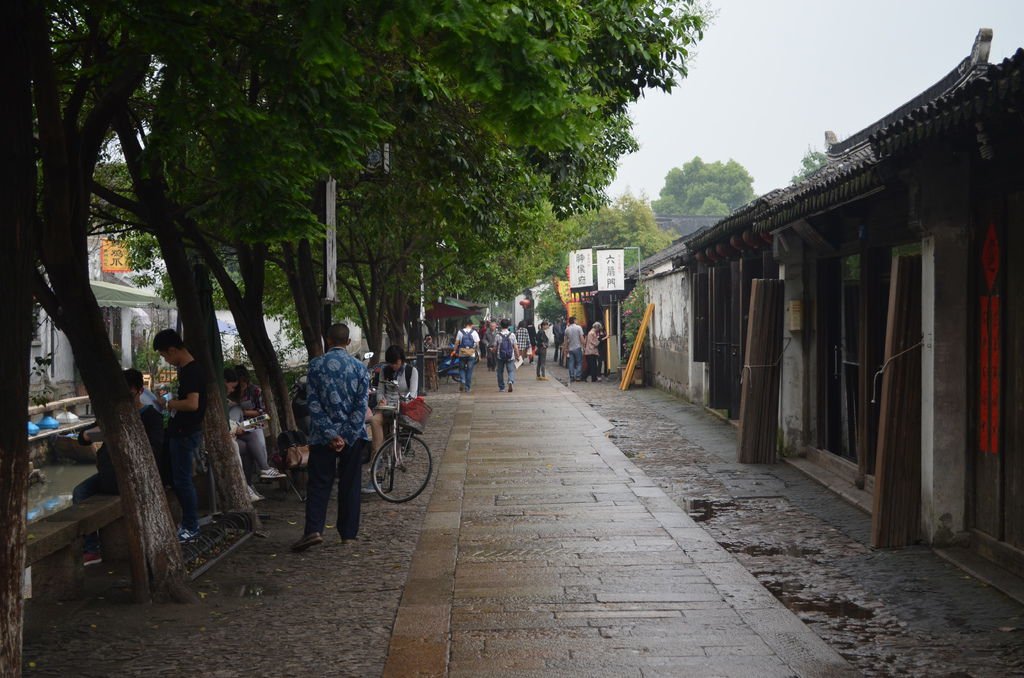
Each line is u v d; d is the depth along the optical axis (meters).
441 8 4.55
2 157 4.05
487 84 4.68
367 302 21.00
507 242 17.28
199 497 9.99
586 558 8.04
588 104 4.98
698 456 13.98
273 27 6.60
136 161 8.18
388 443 11.04
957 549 8.01
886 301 10.35
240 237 8.53
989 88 5.95
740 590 7.00
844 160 13.05
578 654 5.66
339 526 8.88
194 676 5.41
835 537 8.72
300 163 7.66
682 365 23.31
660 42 9.66
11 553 4.08
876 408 10.56
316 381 8.63
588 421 19.12
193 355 8.91
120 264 24.27
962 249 7.96
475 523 9.59
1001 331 7.45
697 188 101.25
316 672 5.45
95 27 7.00
